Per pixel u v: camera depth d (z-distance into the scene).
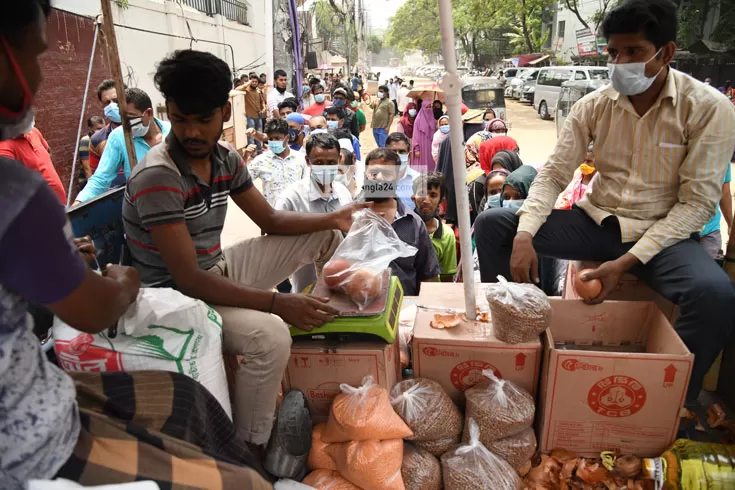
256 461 1.67
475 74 32.94
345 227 2.23
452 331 2.07
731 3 15.97
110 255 2.41
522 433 1.94
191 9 11.07
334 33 39.12
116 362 1.56
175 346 1.59
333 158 3.14
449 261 3.53
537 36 35.84
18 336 1.01
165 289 1.62
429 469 1.87
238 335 1.73
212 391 1.66
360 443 1.79
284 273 2.34
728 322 1.99
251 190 2.18
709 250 2.93
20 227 0.92
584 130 2.45
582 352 1.84
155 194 1.69
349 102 11.45
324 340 1.95
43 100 6.08
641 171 2.31
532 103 24.75
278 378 1.77
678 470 1.79
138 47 8.49
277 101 10.91
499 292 1.97
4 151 3.13
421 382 2.03
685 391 1.82
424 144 7.10
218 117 1.74
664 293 2.18
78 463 1.12
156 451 1.23
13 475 1.01
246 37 14.73
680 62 17.33
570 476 1.93
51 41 6.20
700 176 2.15
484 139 6.80
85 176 6.12
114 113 4.15
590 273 2.19
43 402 1.05
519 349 1.97
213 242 2.01
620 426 1.92
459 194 1.96
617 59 2.11
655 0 1.98
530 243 2.37
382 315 1.88
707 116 2.12
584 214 2.53
